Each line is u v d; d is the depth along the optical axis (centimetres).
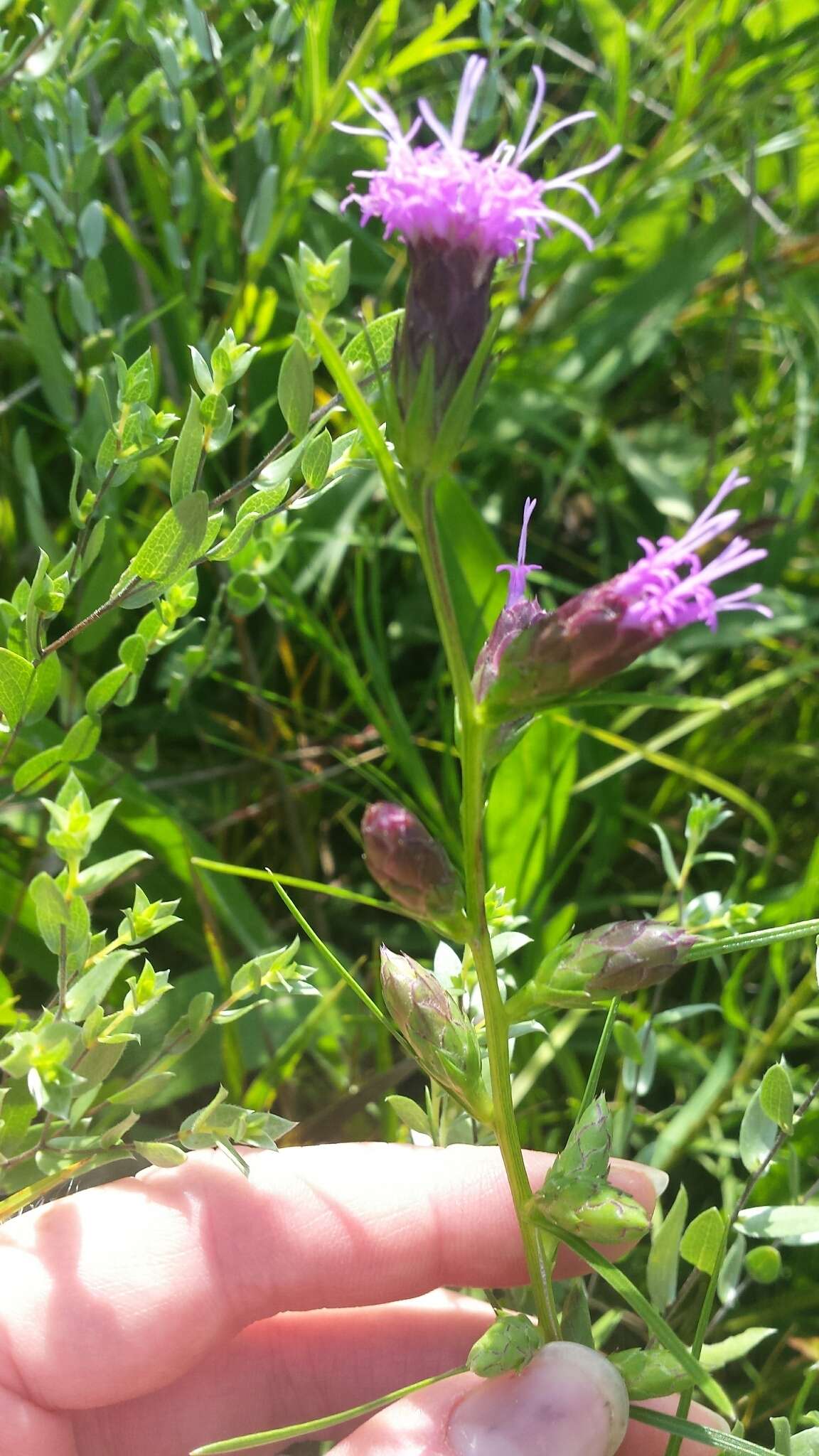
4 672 10
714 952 8
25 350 17
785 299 22
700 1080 17
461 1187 12
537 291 22
